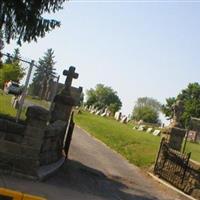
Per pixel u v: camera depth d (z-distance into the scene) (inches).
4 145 504.4
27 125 511.5
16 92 842.2
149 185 760.3
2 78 772.6
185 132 895.7
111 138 1342.3
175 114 914.1
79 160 808.3
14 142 506.9
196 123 964.0
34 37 737.6
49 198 454.0
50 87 739.4
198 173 752.3
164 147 871.7
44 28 732.7
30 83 674.2
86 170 721.6
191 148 1273.4
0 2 697.0
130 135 1453.0
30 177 505.0
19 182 481.1
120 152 1104.8
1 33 737.0
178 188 783.7
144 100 6200.8
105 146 1190.9
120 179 737.0
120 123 2461.9
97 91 6486.2
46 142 564.1
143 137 1462.8
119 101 6569.9
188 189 759.7
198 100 4072.3
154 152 1077.1
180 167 802.8
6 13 709.3
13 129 507.8
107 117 3154.5
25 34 731.4
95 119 2219.5
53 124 638.5
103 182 660.1
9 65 712.4
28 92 683.4
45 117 514.6
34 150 511.8
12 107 879.1
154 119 5226.4
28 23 719.1
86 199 506.0
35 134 511.8
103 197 551.8
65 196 485.1
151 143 1267.2
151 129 2031.3
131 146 1194.6
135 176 813.9
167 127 905.5
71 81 789.2
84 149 991.0
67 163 725.3
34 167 510.9
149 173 868.0
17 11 706.2
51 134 577.0
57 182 550.9
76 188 552.7
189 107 3907.5
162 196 690.2
